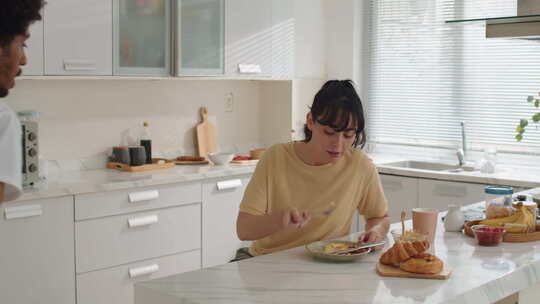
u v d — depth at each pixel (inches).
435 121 187.5
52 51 133.0
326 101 77.7
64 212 127.4
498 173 160.7
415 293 64.4
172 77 154.5
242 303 61.4
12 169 53.0
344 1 193.8
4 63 53.1
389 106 196.5
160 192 141.9
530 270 75.2
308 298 62.9
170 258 145.2
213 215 153.1
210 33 159.5
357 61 195.9
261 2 170.2
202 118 178.2
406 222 97.3
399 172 166.6
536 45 167.2
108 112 158.9
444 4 182.4
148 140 160.4
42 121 147.9
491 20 93.3
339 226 87.6
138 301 67.9
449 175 157.5
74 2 135.3
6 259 120.6
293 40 180.2
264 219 78.2
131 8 145.3
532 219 90.2
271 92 189.9
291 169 85.7
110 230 134.5
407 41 190.5
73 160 153.2
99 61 140.5
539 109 168.2
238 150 188.2
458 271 72.3
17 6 51.2
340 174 86.4
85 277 131.5
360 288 66.0
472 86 179.6
